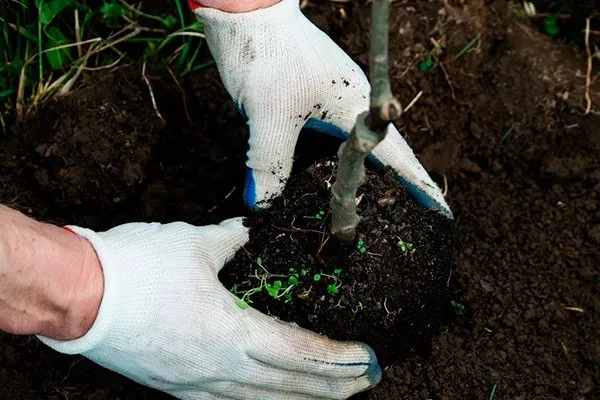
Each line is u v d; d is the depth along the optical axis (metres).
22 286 0.59
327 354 0.69
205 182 0.80
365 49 0.86
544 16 0.92
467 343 0.77
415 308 0.72
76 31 0.84
